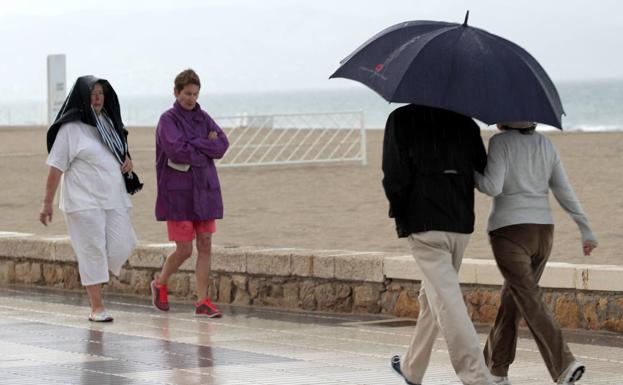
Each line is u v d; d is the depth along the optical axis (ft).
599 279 67.62
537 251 50.70
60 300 84.84
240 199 156.87
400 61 46.57
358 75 47.44
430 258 47.44
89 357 58.39
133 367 55.31
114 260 73.41
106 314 73.20
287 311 79.36
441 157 47.14
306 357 58.80
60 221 134.00
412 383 49.49
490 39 47.50
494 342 52.08
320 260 79.15
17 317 75.15
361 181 180.04
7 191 174.50
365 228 119.85
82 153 71.10
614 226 113.29
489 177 48.98
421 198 47.16
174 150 72.95
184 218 74.84
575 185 157.48
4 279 96.22
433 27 47.96
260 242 110.01
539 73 48.06
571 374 49.47
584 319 68.64
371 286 77.25
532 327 50.08
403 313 75.82
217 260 83.97
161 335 67.15
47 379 51.83
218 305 82.64
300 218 131.34
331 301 78.89
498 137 50.42
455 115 47.70
